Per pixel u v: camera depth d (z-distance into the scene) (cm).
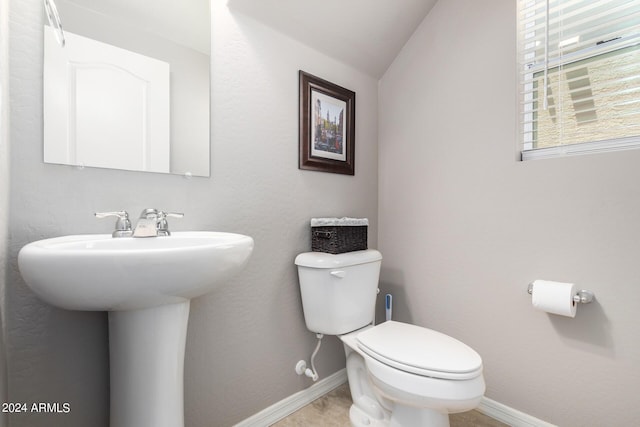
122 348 86
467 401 93
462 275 156
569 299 112
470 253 153
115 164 100
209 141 120
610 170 115
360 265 144
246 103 131
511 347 138
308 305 143
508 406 139
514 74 138
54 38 90
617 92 117
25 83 85
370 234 189
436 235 166
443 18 163
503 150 142
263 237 138
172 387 88
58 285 63
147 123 106
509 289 139
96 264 61
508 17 139
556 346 126
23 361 85
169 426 87
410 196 178
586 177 120
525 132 141
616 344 113
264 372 138
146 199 106
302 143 150
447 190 162
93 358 97
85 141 94
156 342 85
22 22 85
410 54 178
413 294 176
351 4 149
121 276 64
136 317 84
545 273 129
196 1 118
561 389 125
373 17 159
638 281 109
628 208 111
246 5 128
